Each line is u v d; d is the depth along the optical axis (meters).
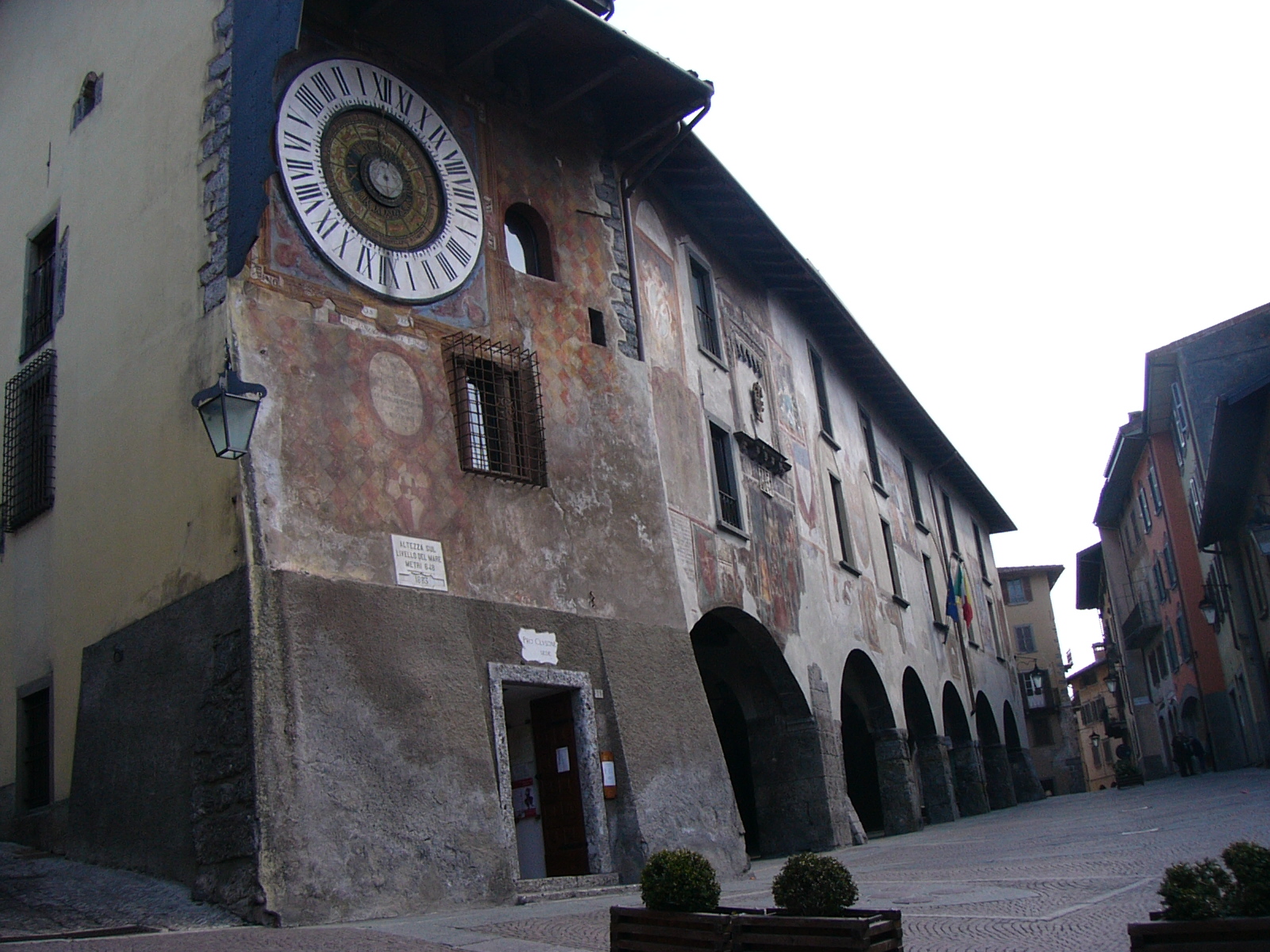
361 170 13.00
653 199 18.83
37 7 16.14
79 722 12.33
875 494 27.91
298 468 11.38
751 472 19.73
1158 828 14.84
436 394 13.00
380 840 10.58
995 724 36.78
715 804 14.28
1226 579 33.06
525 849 13.56
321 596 11.09
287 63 12.50
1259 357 32.31
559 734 13.48
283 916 9.59
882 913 5.38
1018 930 7.12
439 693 11.70
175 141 12.76
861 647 23.31
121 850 11.24
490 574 12.88
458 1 14.37
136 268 12.91
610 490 14.94
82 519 13.04
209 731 10.56
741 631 18.47
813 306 24.94
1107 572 52.88
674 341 18.12
